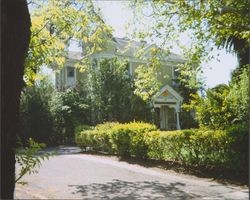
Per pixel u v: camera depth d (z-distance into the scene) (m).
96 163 17.66
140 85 18.45
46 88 30.83
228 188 11.20
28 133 29.11
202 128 15.77
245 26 13.84
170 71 39.75
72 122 30.98
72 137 31.06
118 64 31.88
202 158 14.08
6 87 4.30
